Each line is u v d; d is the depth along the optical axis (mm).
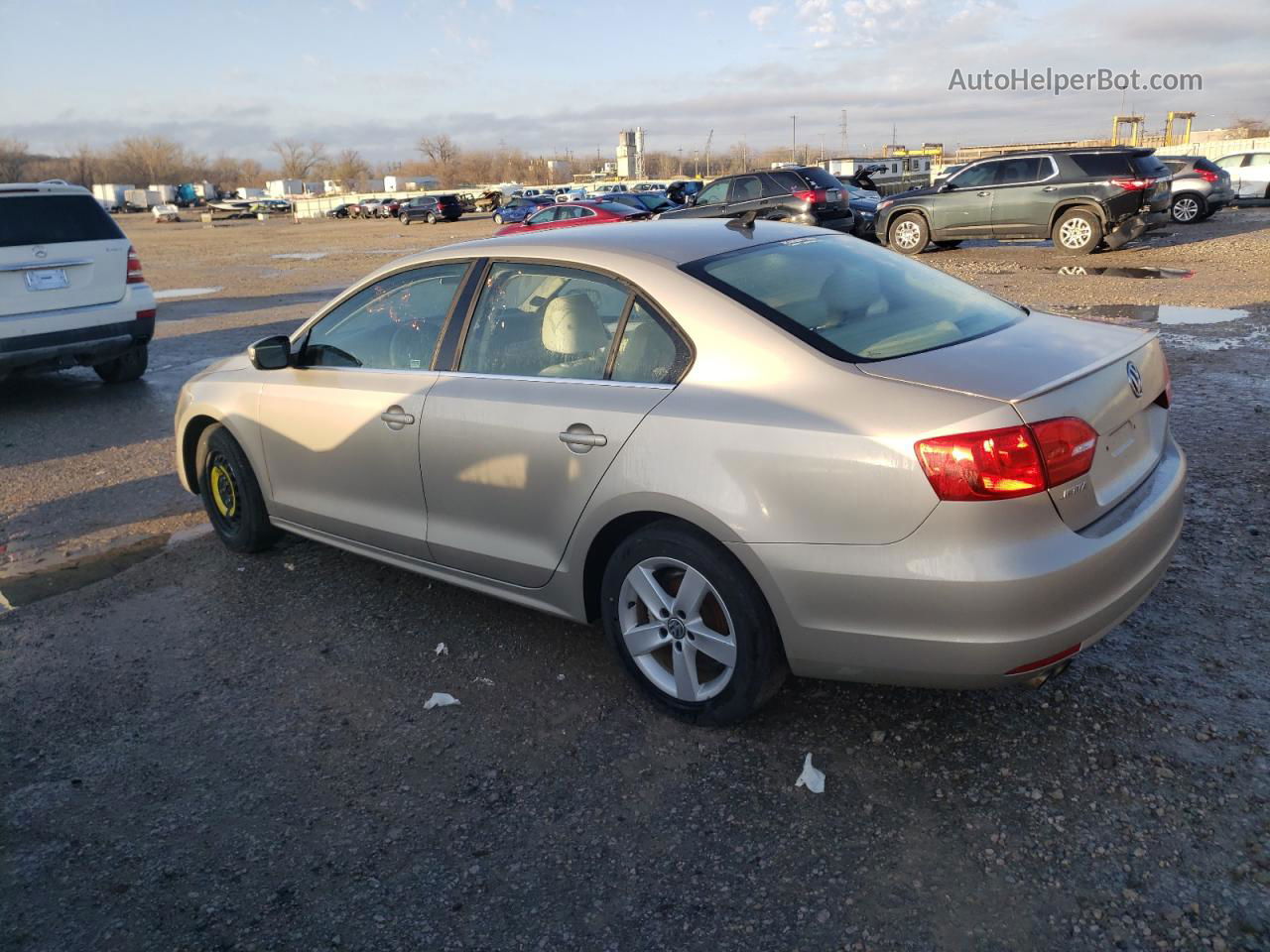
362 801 3002
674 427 2979
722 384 2984
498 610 4246
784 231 3783
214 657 3990
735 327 3029
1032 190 16234
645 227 3793
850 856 2605
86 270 9023
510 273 3705
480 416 3541
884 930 2350
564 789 2984
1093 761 2896
